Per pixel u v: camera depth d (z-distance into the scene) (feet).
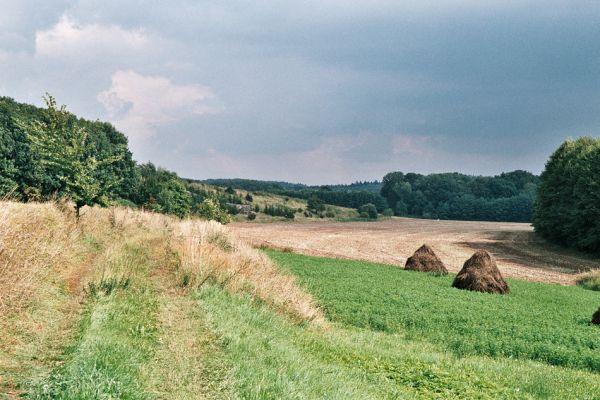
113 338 27.20
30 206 52.13
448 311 63.87
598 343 52.39
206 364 27.14
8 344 24.11
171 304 39.29
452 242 249.75
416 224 406.62
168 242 67.97
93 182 70.49
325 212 436.35
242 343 31.07
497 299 79.51
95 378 20.95
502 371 40.34
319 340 41.39
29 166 148.97
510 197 545.85
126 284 41.24
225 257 57.21
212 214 170.60
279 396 23.98
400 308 63.46
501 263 181.27
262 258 71.82
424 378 35.06
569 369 44.37
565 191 219.82
